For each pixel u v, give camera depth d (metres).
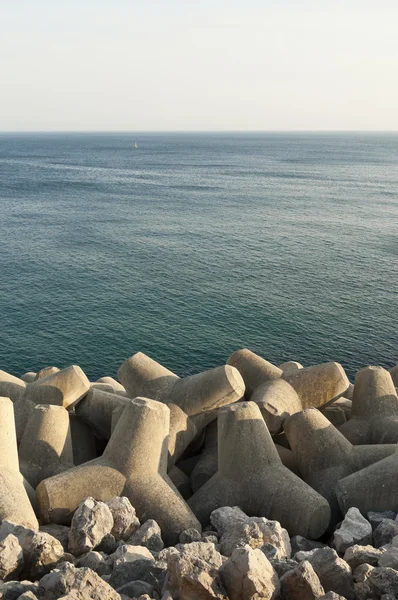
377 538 6.64
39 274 54.97
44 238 70.62
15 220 82.50
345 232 77.94
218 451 8.00
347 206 103.19
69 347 39.75
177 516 7.08
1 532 6.05
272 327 43.34
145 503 7.24
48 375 9.80
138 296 49.47
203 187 132.50
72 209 94.69
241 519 6.75
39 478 7.98
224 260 61.94
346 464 8.06
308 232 77.56
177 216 89.56
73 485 7.30
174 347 40.12
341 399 10.45
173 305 47.50
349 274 57.00
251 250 66.88
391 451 8.16
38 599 5.07
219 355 39.06
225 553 6.11
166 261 61.00
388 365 37.72
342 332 42.53
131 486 7.42
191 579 4.99
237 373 8.99
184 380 9.23
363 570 5.61
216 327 43.16
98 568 5.77
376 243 71.12
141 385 9.30
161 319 44.53
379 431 8.99
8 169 169.88
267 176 162.50
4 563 5.60
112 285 52.31
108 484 7.40
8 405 7.62
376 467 7.56
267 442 7.83
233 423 7.83
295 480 7.52
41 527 6.93
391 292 51.41
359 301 49.00
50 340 40.59
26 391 9.30
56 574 5.13
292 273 57.09
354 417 9.43
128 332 42.03
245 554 5.13
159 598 5.35
